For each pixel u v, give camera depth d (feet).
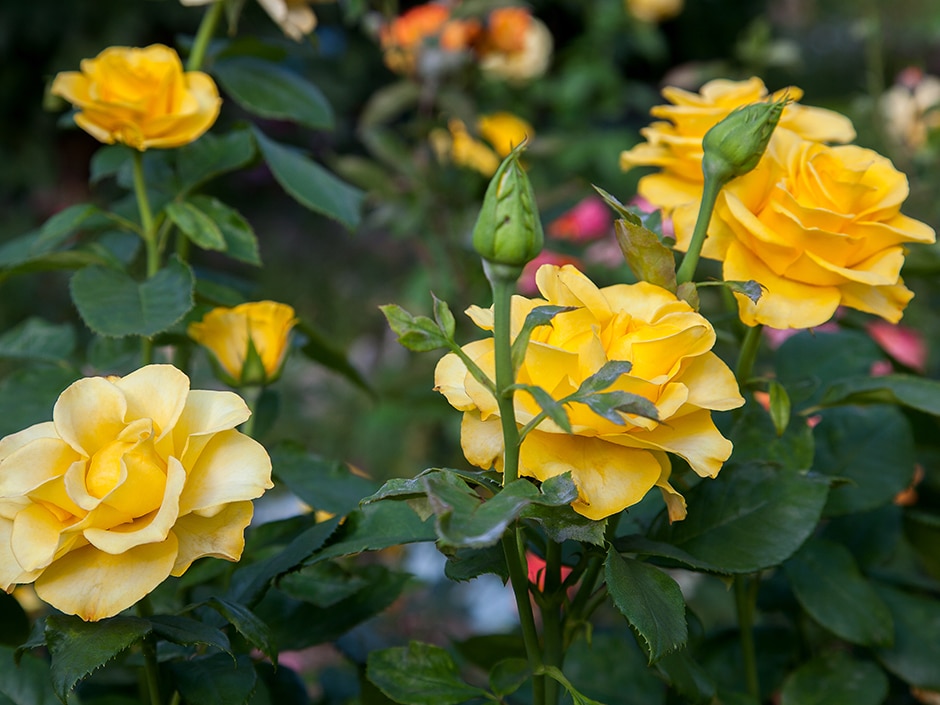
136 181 2.38
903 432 2.19
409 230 4.94
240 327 2.22
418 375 4.91
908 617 2.14
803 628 2.34
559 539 1.50
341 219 2.55
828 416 2.23
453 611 4.72
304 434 7.21
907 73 4.35
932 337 3.85
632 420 1.46
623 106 8.58
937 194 3.88
